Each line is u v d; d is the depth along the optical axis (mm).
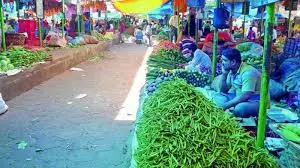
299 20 16094
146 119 3154
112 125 6207
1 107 6816
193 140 2551
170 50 9211
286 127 3100
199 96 3002
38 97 8320
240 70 4332
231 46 7988
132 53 20359
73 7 20156
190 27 12984
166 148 2549
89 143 5355
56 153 4992
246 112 4129
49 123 6293
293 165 2740
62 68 12305
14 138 5539
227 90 4973
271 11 2906
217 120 2695
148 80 6027
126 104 7746
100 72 12602
